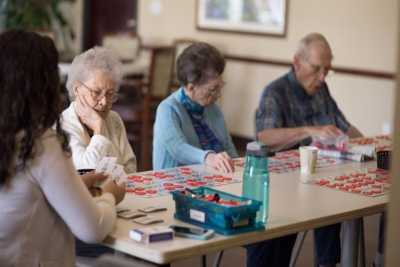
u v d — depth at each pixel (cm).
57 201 214
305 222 248
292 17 734
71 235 228
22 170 213
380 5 662
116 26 933
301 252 458
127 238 223
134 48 838
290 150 395
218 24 809
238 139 803
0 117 210
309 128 398
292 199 280
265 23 760
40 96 210
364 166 351
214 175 316
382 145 405
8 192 215
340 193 293
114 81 307
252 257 330
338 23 696
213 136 363
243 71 789
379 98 673
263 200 246
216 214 229
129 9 916
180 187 292
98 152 297
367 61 678
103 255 282
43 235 220
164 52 688
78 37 968
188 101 353
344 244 325
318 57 414
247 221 232
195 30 835
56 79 215
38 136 212
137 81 750
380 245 389
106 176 254
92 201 220
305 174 328
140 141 700
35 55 210
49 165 212
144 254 214
